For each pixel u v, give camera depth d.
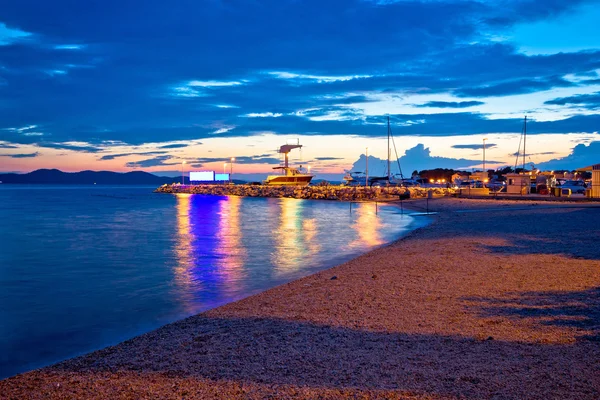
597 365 6.16
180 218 45.12
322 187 106.00
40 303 12.04
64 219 44.25
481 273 13.05
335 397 5.52
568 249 16.73
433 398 5.35
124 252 21.66
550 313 8.87
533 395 5.32
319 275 14.05
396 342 7.48
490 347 7.05
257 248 22.66
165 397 5.82
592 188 49.56
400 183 113.50
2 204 76.25
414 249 18.59
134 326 9.87
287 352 7.26
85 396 6.03
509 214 33.34
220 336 8.34
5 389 6.36
